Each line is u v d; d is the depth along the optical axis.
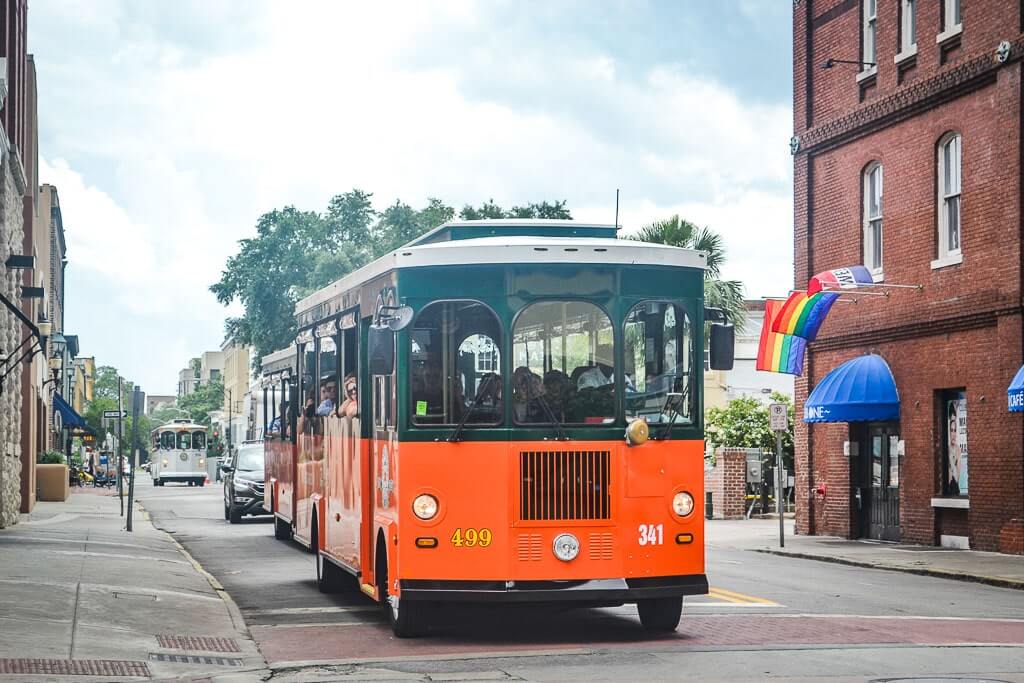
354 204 65.94
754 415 42.38
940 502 26.00
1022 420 23.80
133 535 27.11
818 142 30.34
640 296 12.65
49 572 17.69
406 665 11.26
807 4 31.02
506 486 12.23
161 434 80.81
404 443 12.40
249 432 48.28
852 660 11.16
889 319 27.69
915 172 27.06
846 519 29.27
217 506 45.97
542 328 12.47
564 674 10.56
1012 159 24.08
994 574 20.30
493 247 12.53
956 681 9.96
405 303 12.60
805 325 28.42
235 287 66.06
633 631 13.34
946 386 25.94
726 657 11.41
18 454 30.33
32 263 27.06
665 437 12.50
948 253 26.22
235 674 11.01
